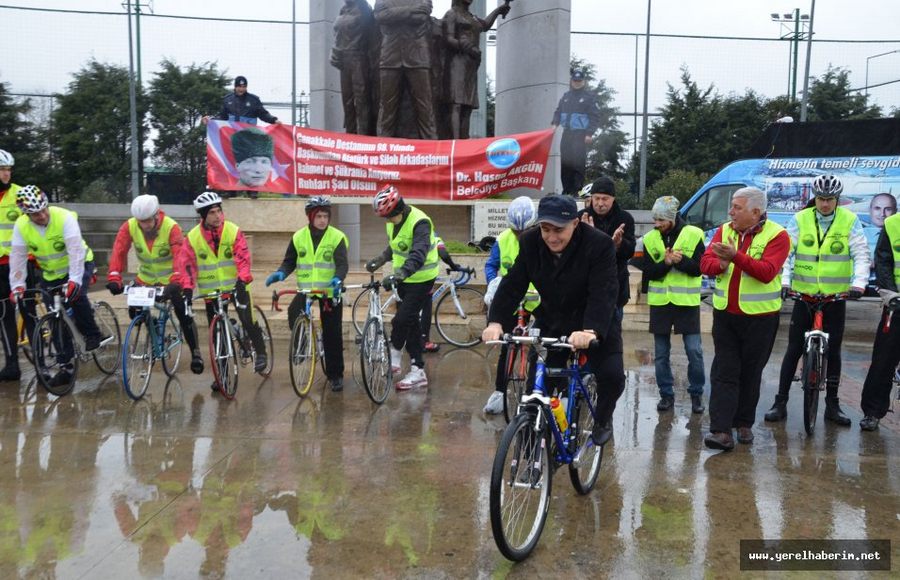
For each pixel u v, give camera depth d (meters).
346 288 6.53
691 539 3.79
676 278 6.10
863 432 5.70
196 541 3.73
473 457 5.00
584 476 4.36
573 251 3.84
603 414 4.17
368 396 6.62
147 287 6.40
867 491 4.46
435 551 3.63
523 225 6.01
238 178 10.64
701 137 27.72
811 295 5.79
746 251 5.11
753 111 27.42
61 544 3.70
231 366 6.53
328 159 10.83
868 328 11.19
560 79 12.30
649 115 21.12
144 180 21.22
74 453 5.04
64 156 21.50
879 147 11.89
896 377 5.73
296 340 6.41
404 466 4.82
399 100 11.24
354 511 4.10
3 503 4.20
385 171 10.90
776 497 4.35
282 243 10.86
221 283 6.93
